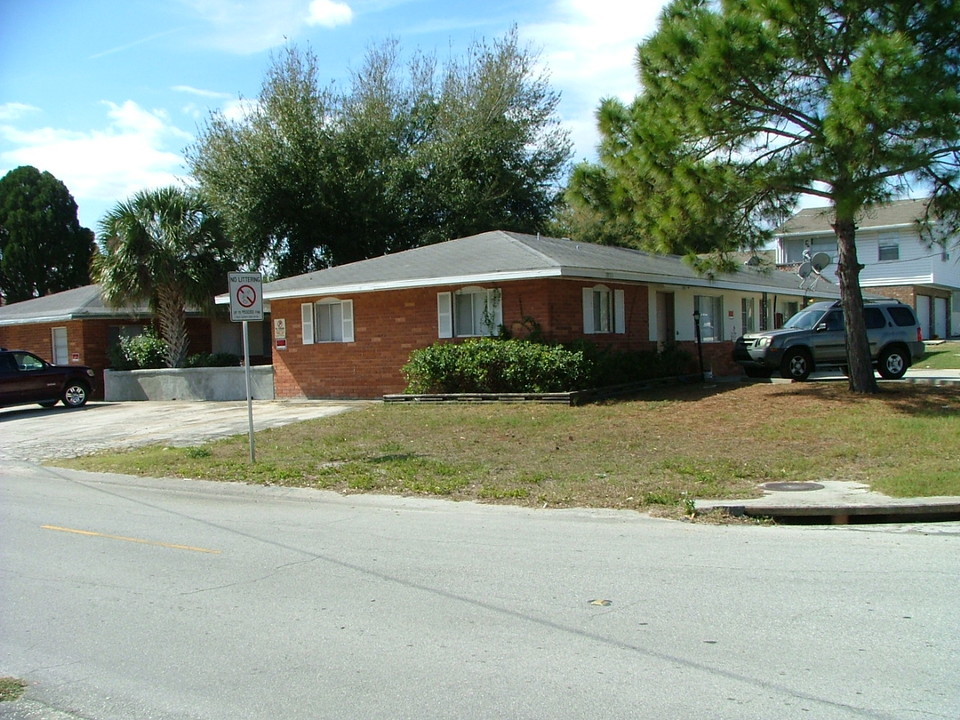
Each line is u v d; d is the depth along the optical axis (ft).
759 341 67.92
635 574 22.16
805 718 13.52
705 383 68.33
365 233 114.52
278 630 18.40
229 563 24.32
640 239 51.24
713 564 23.03
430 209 118.42
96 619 19.43
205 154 108.68
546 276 59.16
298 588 21.58
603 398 58.39
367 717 13.99
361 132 113.19
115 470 42.78
